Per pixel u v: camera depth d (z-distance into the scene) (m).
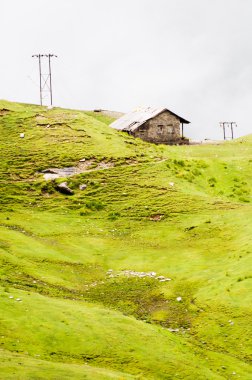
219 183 80.75
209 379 32.91
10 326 34.72
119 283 50.22
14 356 30.58
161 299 46.19
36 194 76.12
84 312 38.91
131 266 53.88
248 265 48.25
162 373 32.91
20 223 64.81
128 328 37.41
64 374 28.58
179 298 45.50
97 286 49.81
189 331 40.47
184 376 32.88
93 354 33.75
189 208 69.69
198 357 36.09
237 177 82.44
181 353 35.69
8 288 41.66
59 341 34.41
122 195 74.81
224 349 37.75
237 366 35.44
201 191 77.56
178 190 75.25
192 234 61.41
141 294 47.66
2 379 26.06
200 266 51.84
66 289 47.91
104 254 57.69
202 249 56.78
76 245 59.62
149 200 72.88
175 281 49.31
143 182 78.06
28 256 53.31
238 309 41.31
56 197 75.31
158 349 35.41
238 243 55.72
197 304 43.72
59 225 66.00
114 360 33.50
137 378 30.75
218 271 49.50
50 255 54.78
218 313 41.59
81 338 35.03
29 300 39.22
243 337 38.38
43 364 29.77
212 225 62.19
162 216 68.25
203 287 46.56
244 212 65.44
